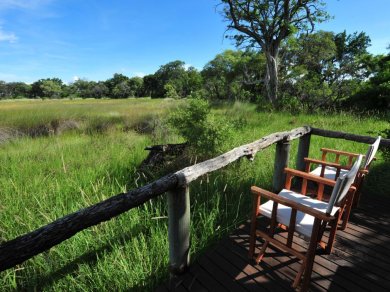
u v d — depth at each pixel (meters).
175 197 2.23
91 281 2.55
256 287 2.27
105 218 1.71
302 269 2.25
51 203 3.66
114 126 11.02
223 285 2.30
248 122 10.39
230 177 4.58
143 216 3.37
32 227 3.23
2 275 2.61
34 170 5.16
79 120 12.11
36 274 2.60
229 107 13.65
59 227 1.51
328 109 14.22
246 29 18.12
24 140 8.73
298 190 4.14
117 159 5.72
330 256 2.61
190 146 5.83
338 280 2.31
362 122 10.30
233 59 28.86
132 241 2.89
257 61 26.00
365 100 15.24
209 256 2.66
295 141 7.55
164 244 2.86
